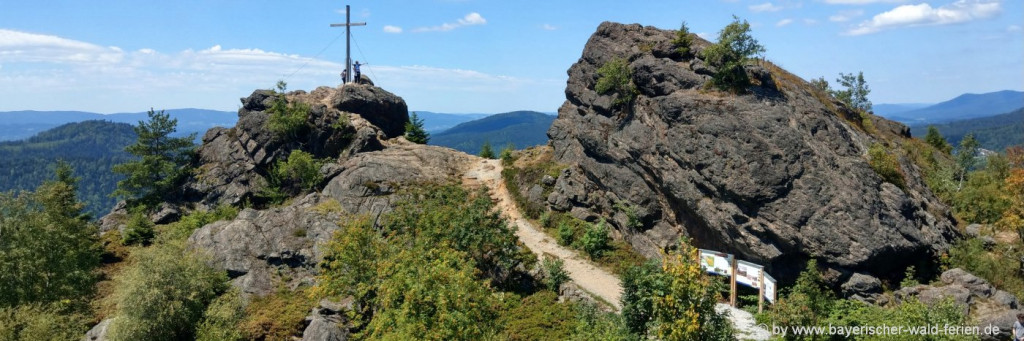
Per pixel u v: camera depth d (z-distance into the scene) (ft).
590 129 155.12
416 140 230.48
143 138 205.98
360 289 102.68
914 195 126.52
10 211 135.33
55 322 116.67
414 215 127.24
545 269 126.52
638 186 142.10
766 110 124.67
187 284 117.39
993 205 130.41
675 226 136.46
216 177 205.26
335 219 155.63
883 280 109.70
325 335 108.06
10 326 112.47
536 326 104.88
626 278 96.73
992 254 116.88
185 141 215.51
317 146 205.67
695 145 125.49
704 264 113.19
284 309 124.88
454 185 173.17
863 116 179.42
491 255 124.77
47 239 135.95
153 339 113.60
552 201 156.66
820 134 125.70
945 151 224.94
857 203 111.04
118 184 205.26
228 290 129.90
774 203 114.62
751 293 114.11
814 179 114.62
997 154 167.73
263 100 218.79
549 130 178.40
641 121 141.08
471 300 82.84
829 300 102.68
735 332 85.81
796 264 114.83
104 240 179.63
